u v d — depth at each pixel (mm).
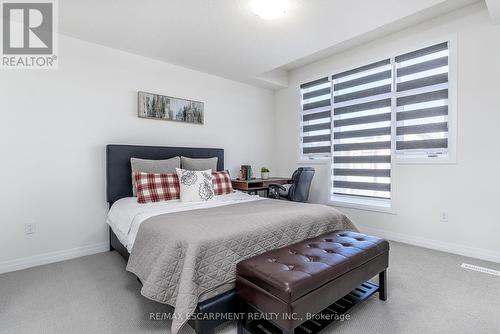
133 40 2766
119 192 2902
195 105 3662
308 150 4332
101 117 2885
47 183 2561
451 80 2760
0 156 2326
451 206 2781
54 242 2600
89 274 2273
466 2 2600
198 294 1383
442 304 1772
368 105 3537
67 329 1527
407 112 3148
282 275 1303
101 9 2199
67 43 2664
